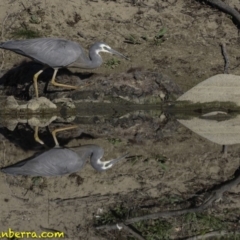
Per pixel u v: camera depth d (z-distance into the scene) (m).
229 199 12.56
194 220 11.84
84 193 12.38
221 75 16.69
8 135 15.09
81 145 14.12
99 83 16.34
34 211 11.73
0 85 16.42
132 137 15.12
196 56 16.98
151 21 17.39
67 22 17.12
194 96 16.58
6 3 17.25
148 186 12.75
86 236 11.15
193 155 14.18
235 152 14.42
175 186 12.81
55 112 15.92
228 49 17.12
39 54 15.04
